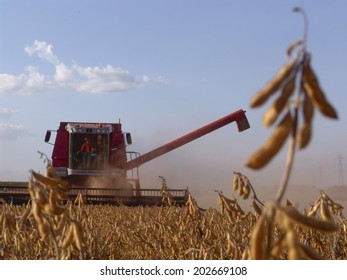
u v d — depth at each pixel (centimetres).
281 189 398
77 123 4666
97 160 4538
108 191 4297
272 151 367
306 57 371
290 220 410
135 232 1778
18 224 1075
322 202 880
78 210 1293
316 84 366
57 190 705
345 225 1252
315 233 1213
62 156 4634
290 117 370
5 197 4041
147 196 4162
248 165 368
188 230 1465
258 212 931
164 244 1547
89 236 1267
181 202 4044
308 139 359
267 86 365
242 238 1177
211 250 1145
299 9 374
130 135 4512
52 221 786
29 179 689
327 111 363
